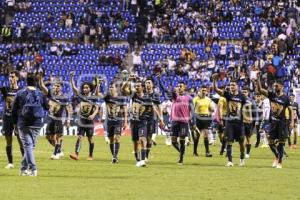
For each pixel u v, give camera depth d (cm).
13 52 10188
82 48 10250
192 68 9612
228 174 4069
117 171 4191
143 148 4522
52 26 10706
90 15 10569
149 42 10381
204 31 10269
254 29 10212
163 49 10119
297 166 4675
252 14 10456
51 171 4144
